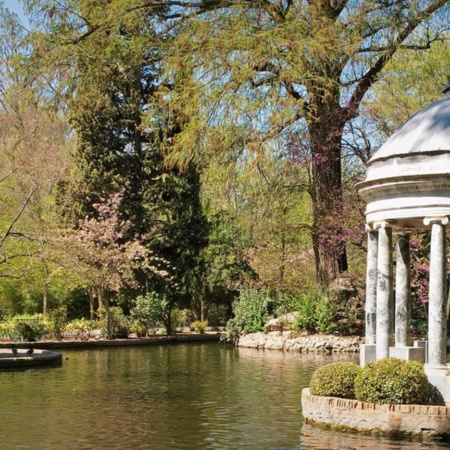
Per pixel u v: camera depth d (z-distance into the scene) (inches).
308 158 1062.4
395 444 411.2
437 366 462.0
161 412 526.6
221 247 1694.1
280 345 1131.9
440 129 474.6
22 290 1526.8
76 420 494.6
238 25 978.1
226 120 968.3
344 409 453.4
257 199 1032.2
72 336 1280.8
